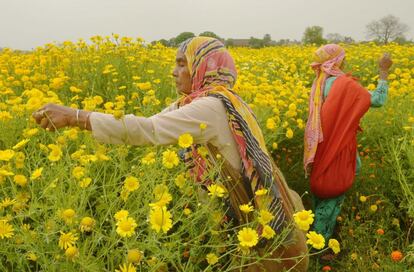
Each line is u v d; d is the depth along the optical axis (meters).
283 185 2.62
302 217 2.06
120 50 5.35
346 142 3.42
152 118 2.29
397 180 3.78
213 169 2.28
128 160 3.15
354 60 8.59
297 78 6.10
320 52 3.76
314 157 3.49
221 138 2.41
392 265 2.82
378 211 3.73
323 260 3.32
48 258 1.93
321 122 3.49
